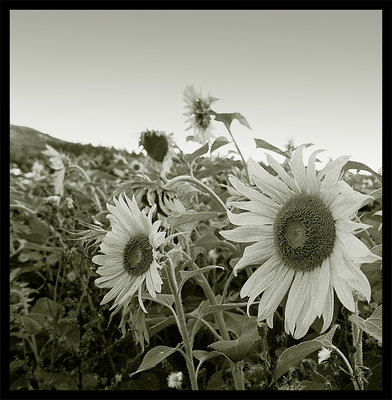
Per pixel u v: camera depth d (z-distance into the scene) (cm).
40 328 97
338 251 50
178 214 67
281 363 53
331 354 52
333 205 51
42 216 106
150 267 57
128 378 85
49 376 87
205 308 61
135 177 67
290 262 52
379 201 76
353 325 56
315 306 49
